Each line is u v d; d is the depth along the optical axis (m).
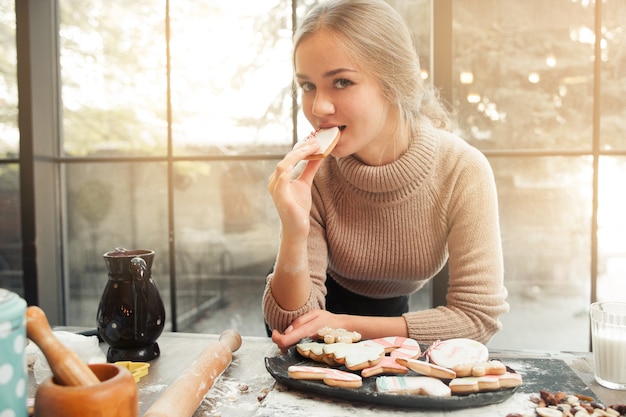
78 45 2.56
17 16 2.42
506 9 2.17
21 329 0.56
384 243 1.24
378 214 1.22
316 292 1.12
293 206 1.00
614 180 2.16
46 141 2.55
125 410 0.58
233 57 2.42
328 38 1.01
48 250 2.58
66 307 2.64
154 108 2.51
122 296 0.93
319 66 1.02
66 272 2.63
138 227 2.57
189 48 2.45
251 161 2.44
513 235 2.24
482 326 1.07
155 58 2.49
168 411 0.65
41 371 0.83
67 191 2.61
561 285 2.23
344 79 1.02
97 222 2.60
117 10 2.51
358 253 1.25
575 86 2.16
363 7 1.06
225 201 2.48
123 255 0.96
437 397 0.70
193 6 2.43
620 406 0.70
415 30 2.20
